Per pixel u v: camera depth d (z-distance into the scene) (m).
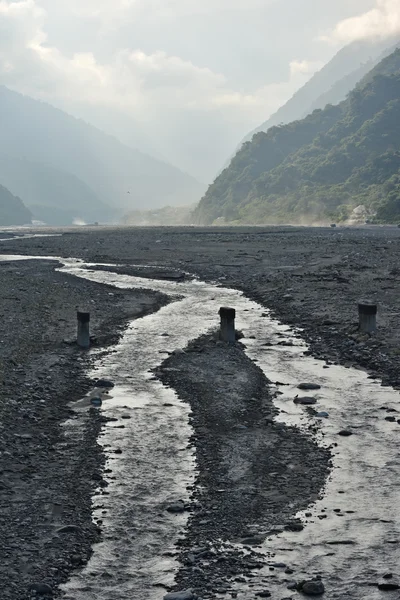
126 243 98.75
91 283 51.94
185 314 38.91
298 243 87.31
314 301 40.00
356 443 18.19
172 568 12.37
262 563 12.46
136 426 19.77
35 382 23.89
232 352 28.80
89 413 20.91
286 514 14.30
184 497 15.17
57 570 12.22
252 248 81.19
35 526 13.79
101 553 12.86
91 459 17.23
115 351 29.36
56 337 31.75
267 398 22.44
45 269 61.81
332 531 13.55
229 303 42.84
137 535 13.50
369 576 12.00
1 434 18.73
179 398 22.50
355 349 28.47
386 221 195.88
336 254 67.31
